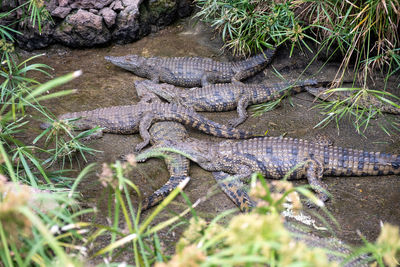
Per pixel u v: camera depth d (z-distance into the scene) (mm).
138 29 7398
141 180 4750
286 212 4301
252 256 1929
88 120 5453
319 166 4715
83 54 7184
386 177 4797
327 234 4016
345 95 6062
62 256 2082
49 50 7184
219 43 7355
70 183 4480
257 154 4887
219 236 2322
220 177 4867
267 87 6223
